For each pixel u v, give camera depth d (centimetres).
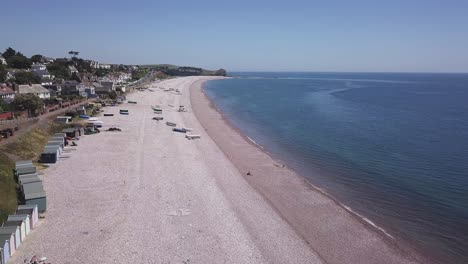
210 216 3167
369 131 7244
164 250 2598
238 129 7425
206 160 4894
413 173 4569
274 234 2931
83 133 5975
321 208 3481
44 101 8081
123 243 2661
